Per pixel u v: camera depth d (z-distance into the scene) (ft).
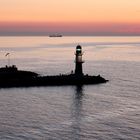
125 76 558.97
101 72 613.52
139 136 242.37
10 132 249.75
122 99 369.30
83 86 451.12
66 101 358.43
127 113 305.12
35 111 313.32
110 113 305.73
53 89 426.92
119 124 269.85
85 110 318.04
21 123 273.13
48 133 248.32
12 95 388.16
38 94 395.14
